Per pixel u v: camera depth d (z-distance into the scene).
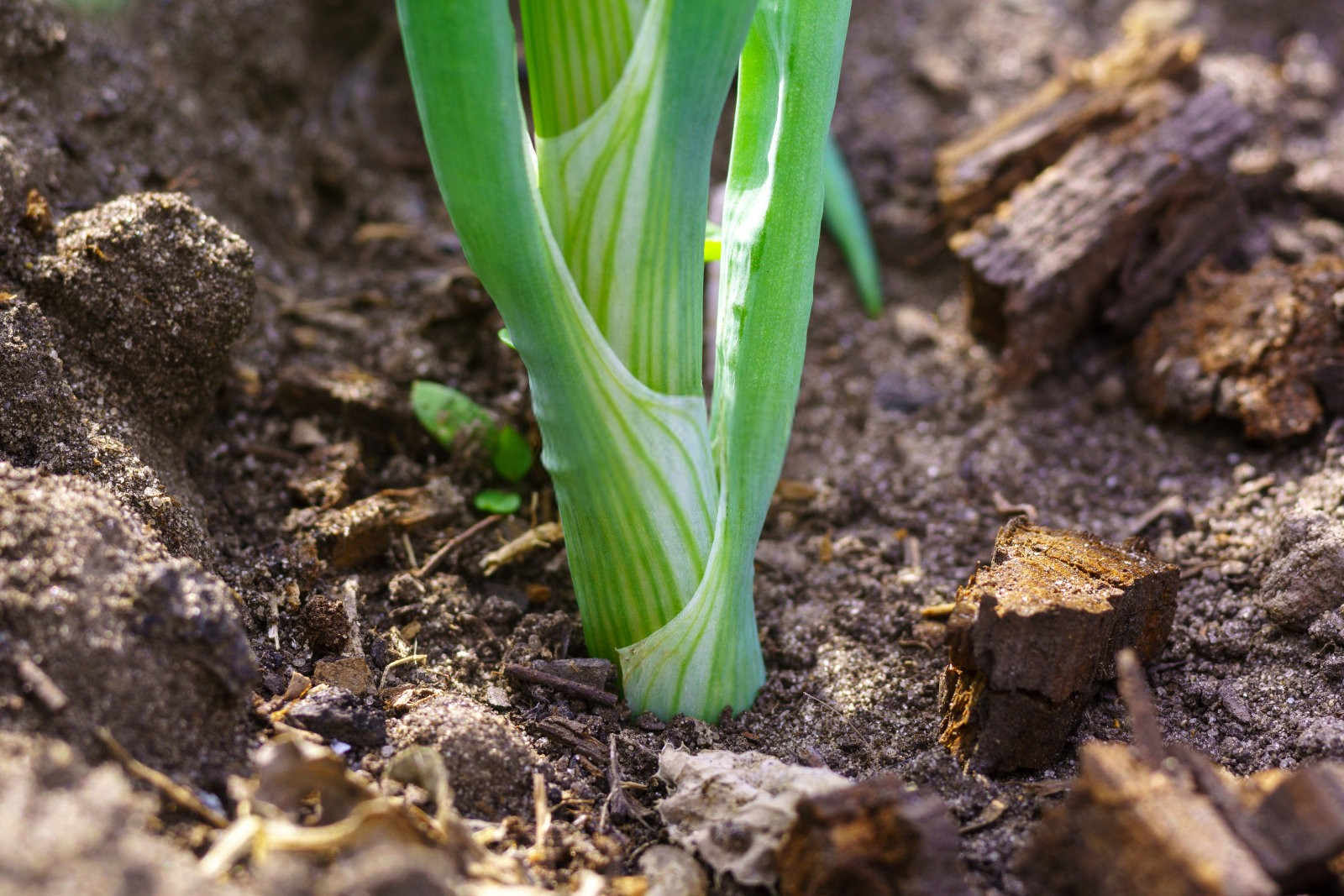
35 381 0.31
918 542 0.36
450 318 0.38
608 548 0.30
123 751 0.28
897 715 0.32
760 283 0.30
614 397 0.29
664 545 0.30
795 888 0.28
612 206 0.29
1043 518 0.36
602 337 0.29
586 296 0.29
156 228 0.33
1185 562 0.34
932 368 0.39
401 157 0.44
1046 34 0.50
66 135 0.36
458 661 0.32
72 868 0.26
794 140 0.29
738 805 0.29
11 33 0.35
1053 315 0.38
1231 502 0.35
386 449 0.36
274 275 0.39
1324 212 0.41
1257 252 0.39
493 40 0.27
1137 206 0.38
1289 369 0.36
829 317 0.41
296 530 0.34
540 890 0.28
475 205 0.28
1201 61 0.47
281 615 0.32
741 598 0.31
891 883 0.27
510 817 0.29
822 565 0.35
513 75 0.28
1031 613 0.29
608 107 0.28
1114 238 0.38
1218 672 0.32
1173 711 0.32
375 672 0.32
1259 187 0.41
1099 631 0.30
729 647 0.31
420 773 0.29
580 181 0.29
